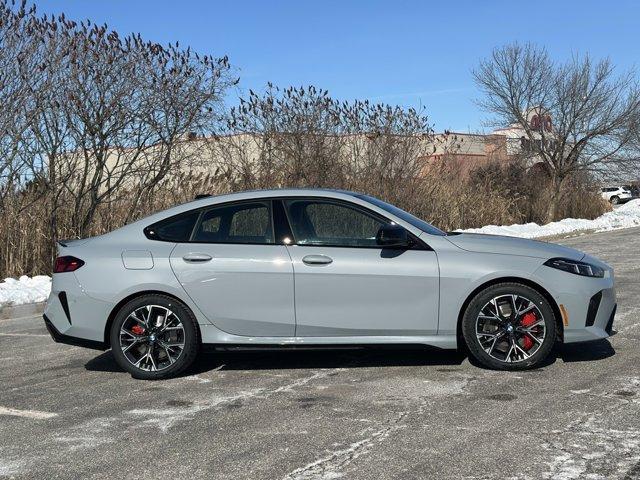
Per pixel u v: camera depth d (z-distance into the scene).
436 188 21.48
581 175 28.33
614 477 3.70
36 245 12.93
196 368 6.43
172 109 13.93
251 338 5.96
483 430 4.47
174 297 6.02
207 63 14.34
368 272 5.84
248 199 6.20
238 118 17.00
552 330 5.78
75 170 13.53
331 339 5.91
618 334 7.12
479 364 6.13
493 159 27.34
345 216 6.07
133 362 6.08
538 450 4.10
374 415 4.87
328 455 4.16
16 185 12.95
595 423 4.52
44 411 5.29
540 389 5.32
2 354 7.43
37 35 12.32
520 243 6.05
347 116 18.88
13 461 4.27
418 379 5.76
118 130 13.50
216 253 6.02
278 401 5.30
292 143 17.81
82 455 4.33
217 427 4.75
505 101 27.34
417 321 5.85
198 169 16.34
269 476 3.89
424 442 4.30
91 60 12.94
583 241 19.56
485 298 5.80
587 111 26.48
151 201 14.67
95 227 13.88
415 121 20.17
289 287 5.91
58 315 6.19
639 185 29.08
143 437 4.61
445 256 5.86
